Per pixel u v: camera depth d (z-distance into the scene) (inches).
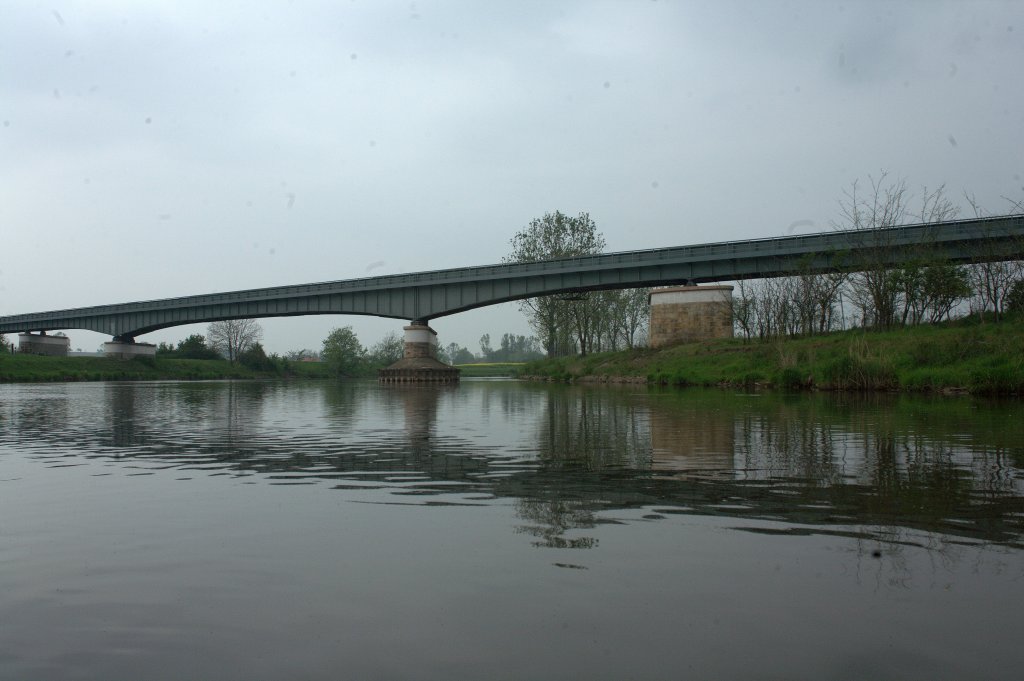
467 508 253.1
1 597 164.2
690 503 257.1
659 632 138.3
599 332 3275.1
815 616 145.6
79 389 1891.0
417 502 264.8
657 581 168.4
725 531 215.0
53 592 167.0
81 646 136.5
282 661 128.0
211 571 181.5
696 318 2274.9
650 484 297.4
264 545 205.3
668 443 444.8
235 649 133.7
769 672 120.8
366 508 254.7
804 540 204.1
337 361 4537.4
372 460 385.1
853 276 1659.7
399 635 138.6
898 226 1758.1
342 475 331.9
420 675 121.3
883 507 246.2
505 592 161.9
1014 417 599.5
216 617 150.0
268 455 412.5
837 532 212.4
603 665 124.0
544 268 2507.4
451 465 361.7
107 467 367.2
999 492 271.0
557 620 145.2
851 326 1750.7
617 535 211.9
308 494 283.3
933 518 228.8
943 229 1753.2
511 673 121.3
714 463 354.3
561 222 2992.1
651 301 2405.3
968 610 148.1
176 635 140.9
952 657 126.2
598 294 2987.2
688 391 1280.8
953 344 1158.3
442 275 2719.0
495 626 142.3
